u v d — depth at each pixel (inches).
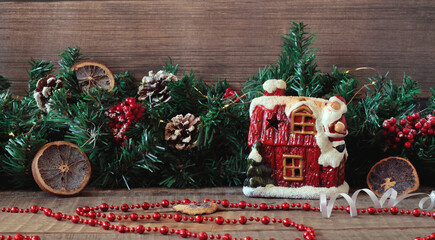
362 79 49.1
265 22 48.9
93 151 38.1
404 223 31.6
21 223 31.4
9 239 28.6
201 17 49.0
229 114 39.6
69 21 49.1
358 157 41.9
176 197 37.7
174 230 30.1
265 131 36.9
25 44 49.3
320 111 36.4
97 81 45.3
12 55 49.4
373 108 41.1
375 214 33.5
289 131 36.7
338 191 36.8
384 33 48.9
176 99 41.6
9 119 40.3
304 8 48.8
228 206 35.0
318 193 36.4
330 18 48.8
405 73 49.1
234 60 49.2
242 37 49.1
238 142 41.0
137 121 39.6
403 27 48.8
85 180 37.8
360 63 49.1
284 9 48.8
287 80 42.7
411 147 40.3
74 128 38.6
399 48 48.9
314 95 41.8
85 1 48.9
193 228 30.7
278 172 37.1
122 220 32.2
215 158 41.4
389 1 48.6
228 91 44.3
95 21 49.1
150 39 49.1
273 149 37.0
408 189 37.7
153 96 42.9
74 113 39.6
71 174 37.7
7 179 40.6
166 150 39.8
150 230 30.0
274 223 31.6
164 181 39.7
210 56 49.2
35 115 41.6
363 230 30.3
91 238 29.1
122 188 39.9
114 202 36.2
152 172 40.6
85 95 40.8
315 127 36.2
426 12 48.6
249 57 49.1
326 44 49.0
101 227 30.9
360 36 48.9
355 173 41.5
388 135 40.3
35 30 49.1
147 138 38.3
